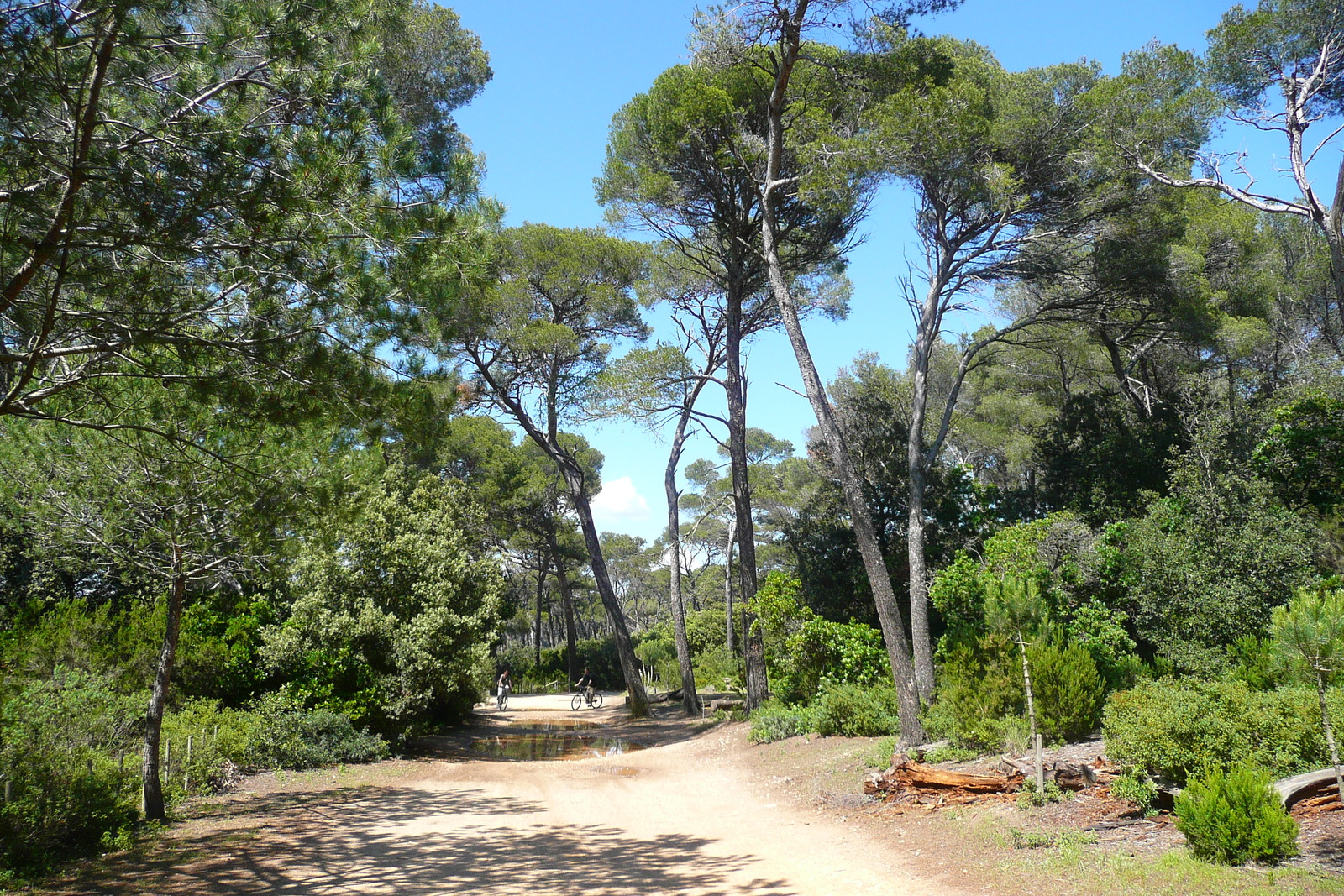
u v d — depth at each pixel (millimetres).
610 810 10750
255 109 6055
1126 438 20828
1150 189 15891
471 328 19375
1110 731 8375
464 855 8227
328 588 17234
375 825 9742
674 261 23016
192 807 10555
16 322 5980
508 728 23188
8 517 10234
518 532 39750
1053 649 10398
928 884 6516
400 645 16812
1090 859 6328
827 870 7242
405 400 7105
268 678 16172
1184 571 12938
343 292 6488
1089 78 16203
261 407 6805
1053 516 16578
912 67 14281
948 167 14484
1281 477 15602
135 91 5785
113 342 6207
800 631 17125
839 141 13836
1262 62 14984
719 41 13531
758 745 15445
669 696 31297
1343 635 6141
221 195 5660
